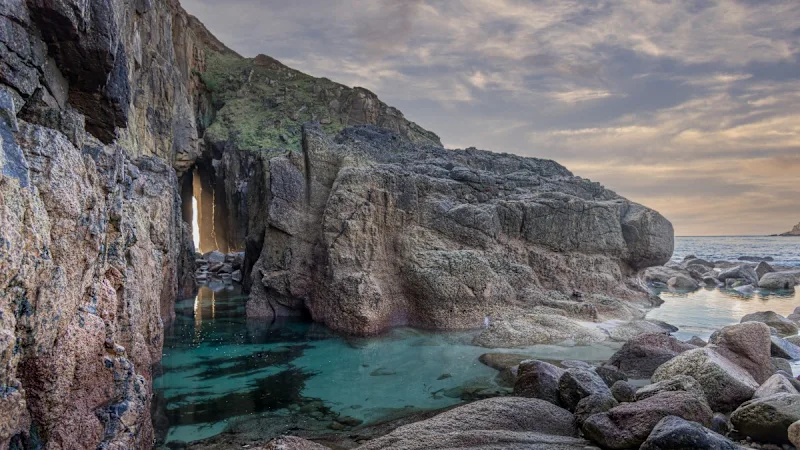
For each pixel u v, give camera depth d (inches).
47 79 265.0
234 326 702.5
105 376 250.1
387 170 756.0
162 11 1535.4
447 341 612.7
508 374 475.5
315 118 2026.3
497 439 301.7
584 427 309.0
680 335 645.9
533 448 288.8
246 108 2060.8
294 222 767.1
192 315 786.2
